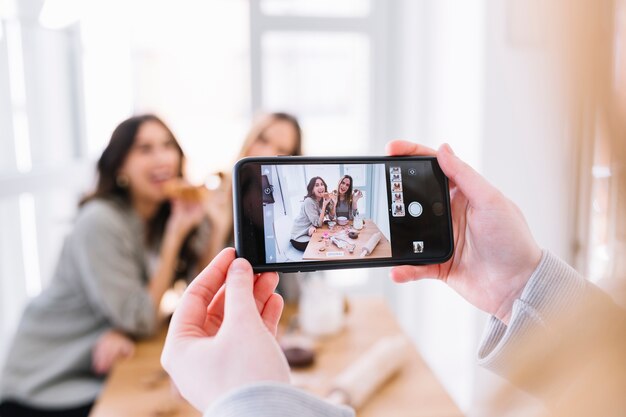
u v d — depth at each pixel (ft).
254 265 1.94
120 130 5.20
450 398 3.19
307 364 3.65
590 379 0.79
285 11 7.52
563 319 0.97
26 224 5.81
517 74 4.17
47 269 6.23
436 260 2.11
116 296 4.61
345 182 2.08
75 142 6.65
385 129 7.99
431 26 6.46
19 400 4.39
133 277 4.87
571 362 0.85
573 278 1.56
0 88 5.16
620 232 0.73
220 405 1.18
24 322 4.80
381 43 7.78
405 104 7.50
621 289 0.77
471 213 2.09
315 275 5.48
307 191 2.03
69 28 6.35
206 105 7.48
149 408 3.15
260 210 1.99
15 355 4.62
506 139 4.41
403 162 2.13
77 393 4.36
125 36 7.10
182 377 1.42
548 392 0.91
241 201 1.95
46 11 5.82
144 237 5.42
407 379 3.43
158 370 3.76
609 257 0.79
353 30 7.70
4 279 5.43
